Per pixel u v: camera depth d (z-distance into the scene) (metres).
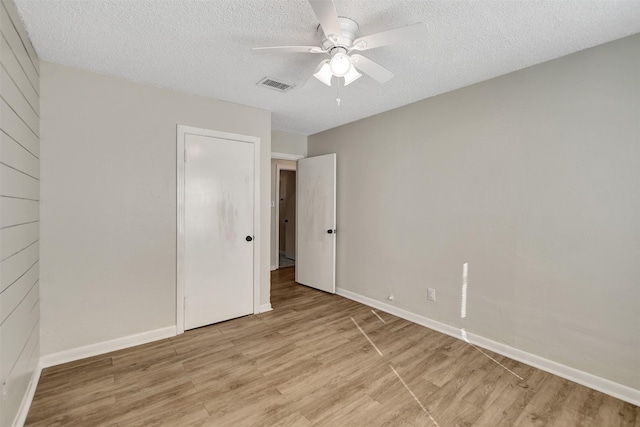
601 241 1.96
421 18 1.68
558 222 2.13
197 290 2.90
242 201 3.18
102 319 2.41
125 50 2.03
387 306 3.38
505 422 1.67
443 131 2.83
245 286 3.22
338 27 1.53
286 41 1.93
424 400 1.86
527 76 2.28
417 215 3.07
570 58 2.07
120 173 2.48
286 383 2.03
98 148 2.38
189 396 1.88
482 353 2.45
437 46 1.97
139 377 2.07
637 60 1.82
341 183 3.99
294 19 1.69
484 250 2.55
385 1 1.55
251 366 2.23
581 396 1.90
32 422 1.64
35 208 2.02
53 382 2.00
